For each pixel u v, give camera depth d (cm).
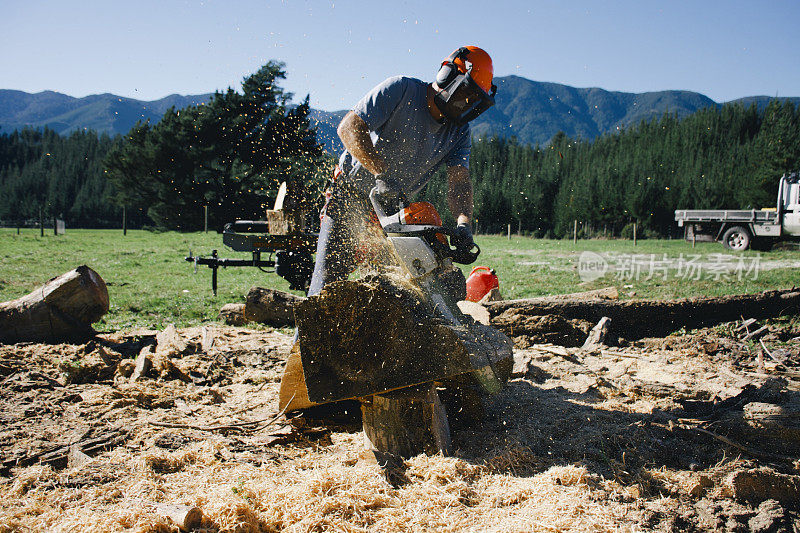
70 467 246
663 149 6988
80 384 393
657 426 291
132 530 176
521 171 6625
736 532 203
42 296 523
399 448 254
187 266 1549
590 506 210
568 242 3809
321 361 242
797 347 538
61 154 11381
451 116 307
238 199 3173
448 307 281
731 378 413
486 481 232
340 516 199
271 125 3109
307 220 874
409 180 327
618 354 514
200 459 249
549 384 402
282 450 271
